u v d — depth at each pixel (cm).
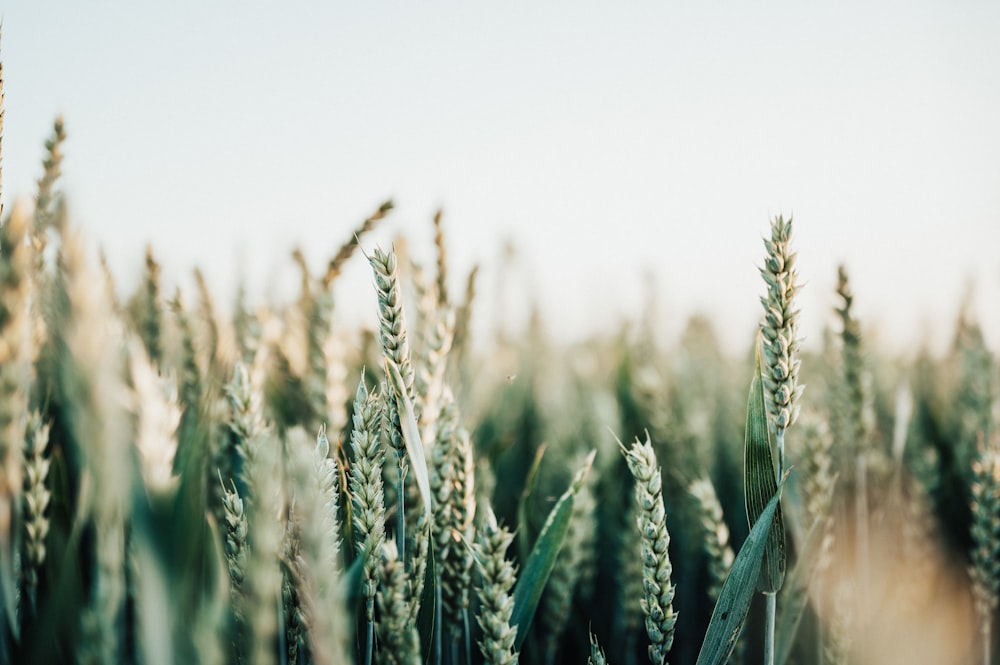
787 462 64
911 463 77
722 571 57
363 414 46
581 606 67
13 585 41
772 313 48
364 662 47
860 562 63
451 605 52
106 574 37
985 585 61
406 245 60
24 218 35
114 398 35
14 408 36
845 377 66
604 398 101
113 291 49
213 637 38
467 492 51
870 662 60
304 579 40
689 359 128
